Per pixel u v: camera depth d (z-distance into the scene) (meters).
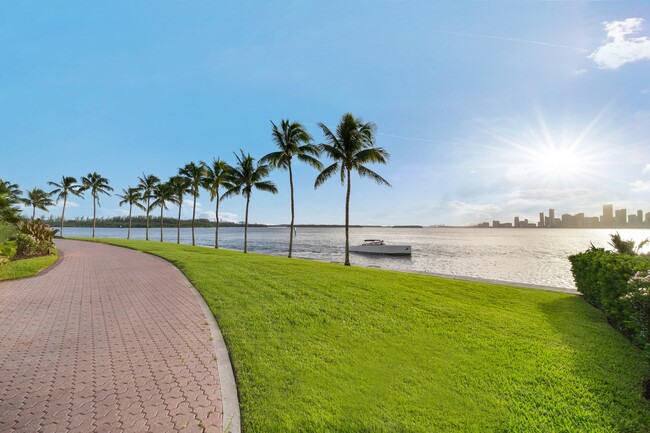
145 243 34.16
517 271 26.34
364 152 21.19
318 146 22.77
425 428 3.11
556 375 4.21
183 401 3.63
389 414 3.32
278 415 3.29
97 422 3.22
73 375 4.27
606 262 7.53
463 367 4.41
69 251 24.64
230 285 10.03
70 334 5.89
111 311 7.44
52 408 3.48
